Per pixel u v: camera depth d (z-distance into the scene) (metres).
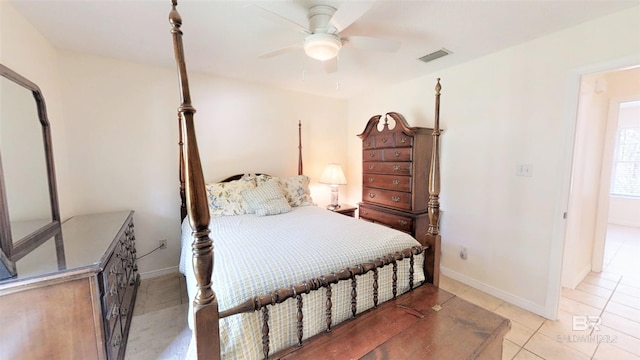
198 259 0.94
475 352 1.13
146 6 1.58
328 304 1.28
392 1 1.52
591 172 2.66
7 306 1.08
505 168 2.30
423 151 2.75
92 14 1.68
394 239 1.75
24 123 1.59
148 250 2.72
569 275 2.51
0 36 1.48
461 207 2.64
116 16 1.70
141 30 1.89
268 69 2.71
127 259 2.04
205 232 0.95
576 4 1.58
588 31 1.80
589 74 1.84
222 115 3.03
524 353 1.71
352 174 4.07
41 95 1.80
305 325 1.28
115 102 2.49
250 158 3.26
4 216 1.21
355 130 3.96
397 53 2.30
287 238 1.75
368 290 1.53
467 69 2.53
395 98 3.29
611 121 2.73
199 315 0.94
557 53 1.95
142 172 2.64
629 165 5.02
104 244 1.52
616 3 1.57
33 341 1.13
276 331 1.21
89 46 2.18
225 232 1.94
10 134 1.43
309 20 1.57
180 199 2.83
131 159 2.59
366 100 3.73
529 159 2.15
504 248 2.34
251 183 2.93
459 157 2.64
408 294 1.63
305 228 2.03
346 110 4.08
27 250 1.42
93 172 2.43
